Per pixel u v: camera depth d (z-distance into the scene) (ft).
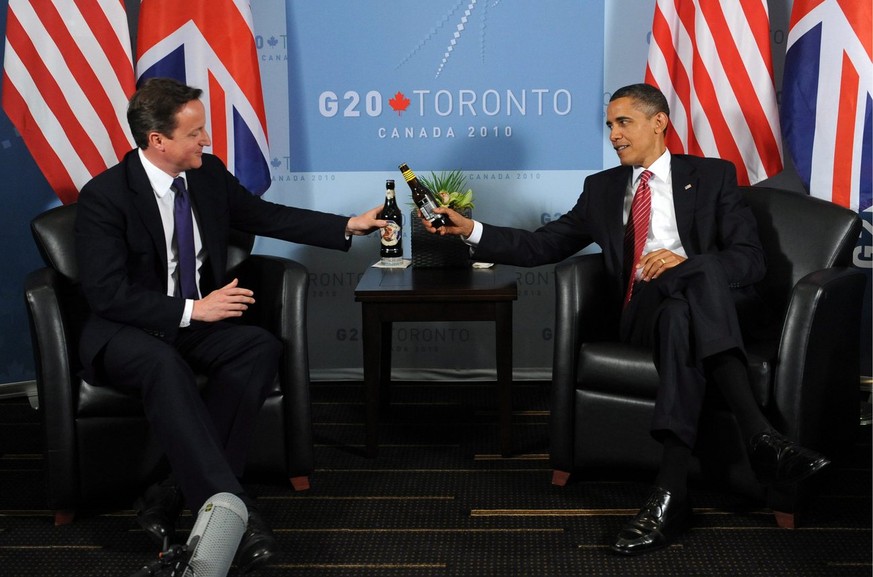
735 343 8.04
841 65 10.44
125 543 8.18
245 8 11.02
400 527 8.41
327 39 11.78
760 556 7.80
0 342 12.03
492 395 12.04
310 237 9.45
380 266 10.98
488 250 9.77
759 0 10.85
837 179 10.60
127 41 10.93
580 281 9.20
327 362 12.49
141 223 8.50
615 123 9.46
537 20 11.70
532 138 11.94
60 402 8.32
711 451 8.50
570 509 8.75
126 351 7.93
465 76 11.84
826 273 8.46
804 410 8.13
